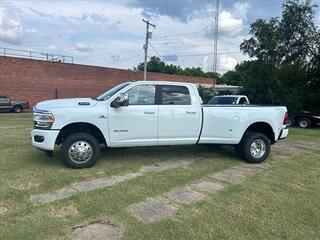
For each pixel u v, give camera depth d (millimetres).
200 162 7660
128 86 6969
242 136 7836
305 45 23797
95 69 38625
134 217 4355
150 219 4312
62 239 3703
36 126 6676
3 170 6348
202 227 4117
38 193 5137
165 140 7234
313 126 21438
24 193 5105
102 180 5945
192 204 4898
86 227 4027
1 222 4078
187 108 7305
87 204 4734
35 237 3725
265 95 21359
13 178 5844
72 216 4324
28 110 32875
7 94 32094
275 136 8141
